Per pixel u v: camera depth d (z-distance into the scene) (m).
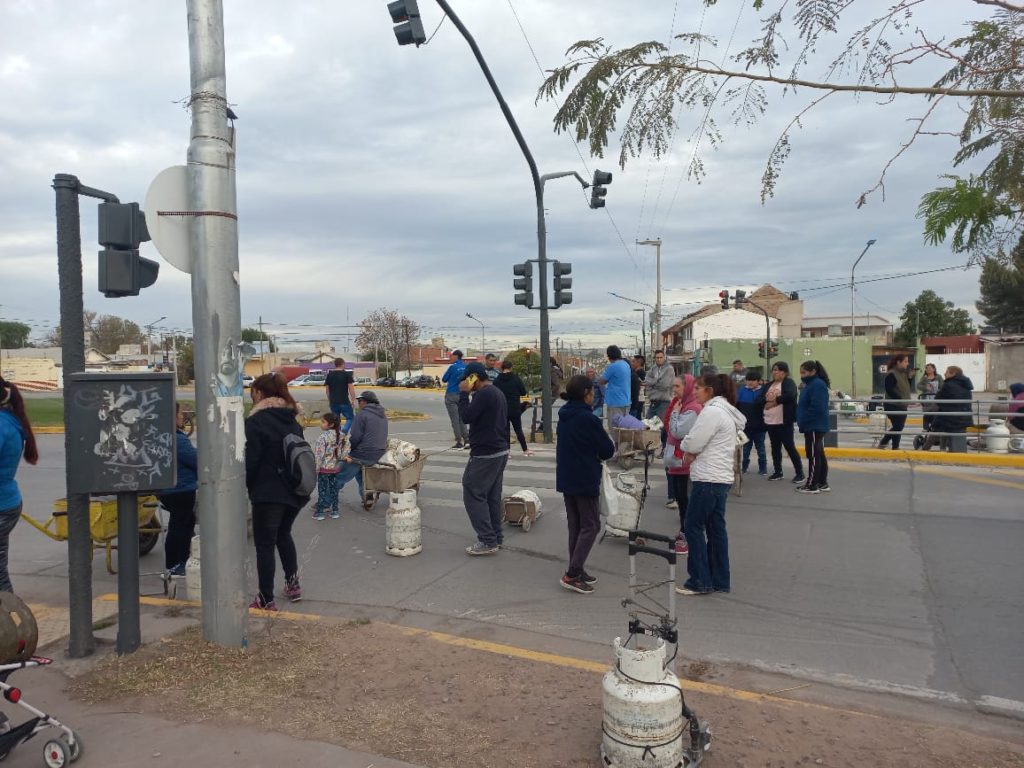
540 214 15.00
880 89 2.84
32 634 3.52
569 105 3.12
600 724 3.68
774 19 2.90
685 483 7.49
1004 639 5.10
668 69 2.99
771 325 65.81
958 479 10.69
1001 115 2.58
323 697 3.98
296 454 5.56
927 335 68.19
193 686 4.07
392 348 85.25
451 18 9.55
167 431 4.41
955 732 3.66
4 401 4.95
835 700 4.25
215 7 4.43
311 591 6.36
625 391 12.62
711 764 3.30
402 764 3.30
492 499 7.50
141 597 6.11
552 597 6.13
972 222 2.42
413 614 5.77
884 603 5.86
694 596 6.08
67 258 4.44
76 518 4.55
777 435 10.59
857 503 9.23
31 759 3.45
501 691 4.08
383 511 9.40
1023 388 13.94
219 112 4.44
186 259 4.44
